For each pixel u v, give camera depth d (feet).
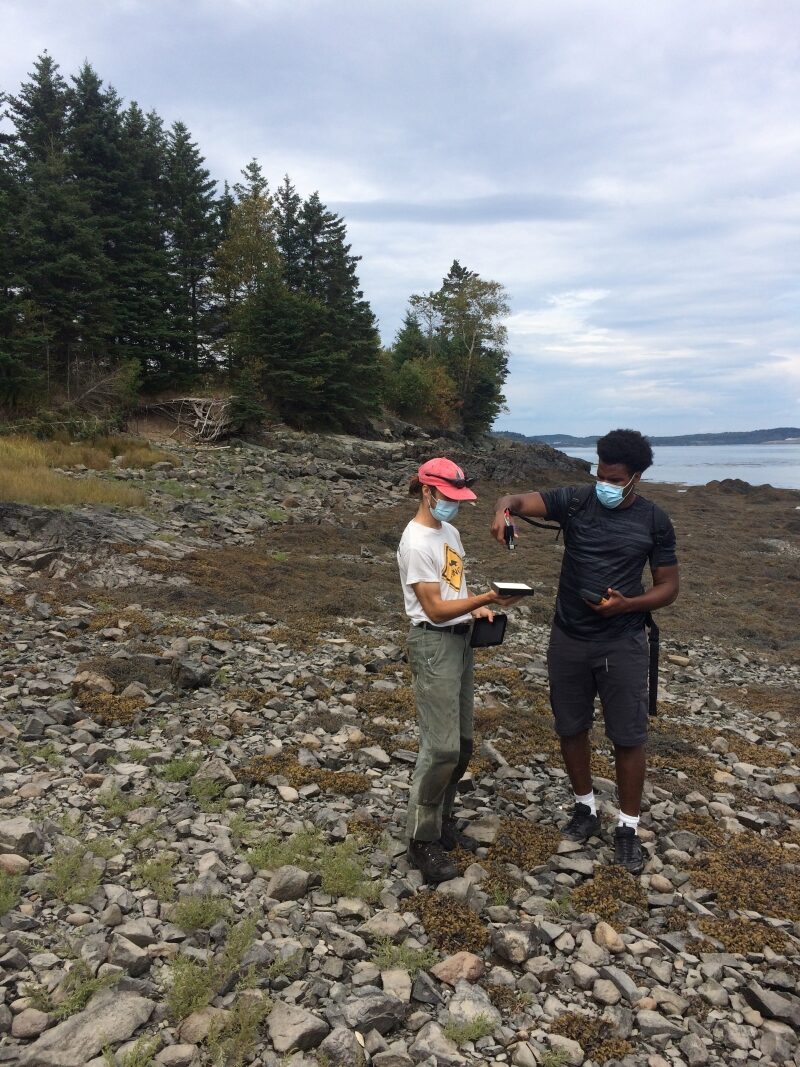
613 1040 9.26
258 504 61.67
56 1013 8.58
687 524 77.56
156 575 34.55
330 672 23.76
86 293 95.86
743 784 18.21
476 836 13.93
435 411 175.32
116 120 108.99
